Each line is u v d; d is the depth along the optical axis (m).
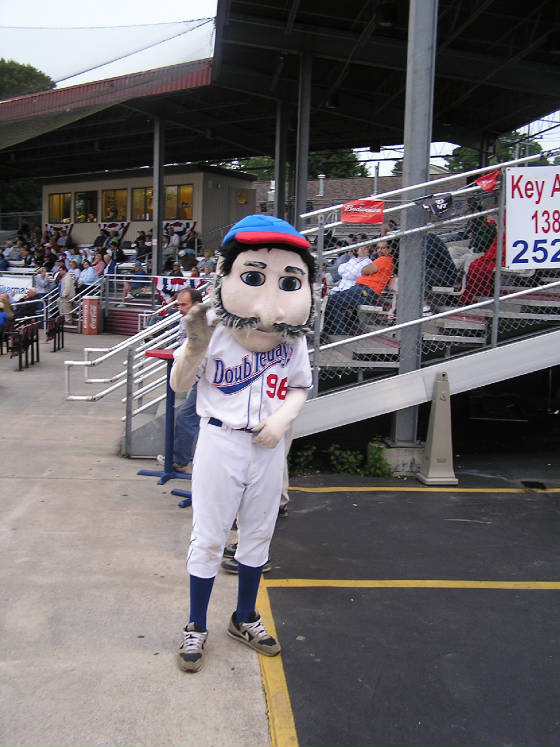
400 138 19.89
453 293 6.65
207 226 23.39
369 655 3.25
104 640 3.29
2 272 24.05
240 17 11.88
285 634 3.43
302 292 2.97
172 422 5.77
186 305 5.52
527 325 6.49
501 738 2.68
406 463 6.24
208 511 3.07
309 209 17.55
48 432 7.54
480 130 17.84
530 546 4.64
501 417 8.84
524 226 5.93
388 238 6.00
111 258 20.62
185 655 3.06
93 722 2.70
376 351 6.22
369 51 12.83
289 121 18.03
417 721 2.77
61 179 26.61
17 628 3.38
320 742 2.63
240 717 2.76
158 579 3.96
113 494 5.45
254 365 3.02
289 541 4.65
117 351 6.93
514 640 3.41
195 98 17.53
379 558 4.40
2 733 2.62
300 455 6.38
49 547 4.37
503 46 12.26
